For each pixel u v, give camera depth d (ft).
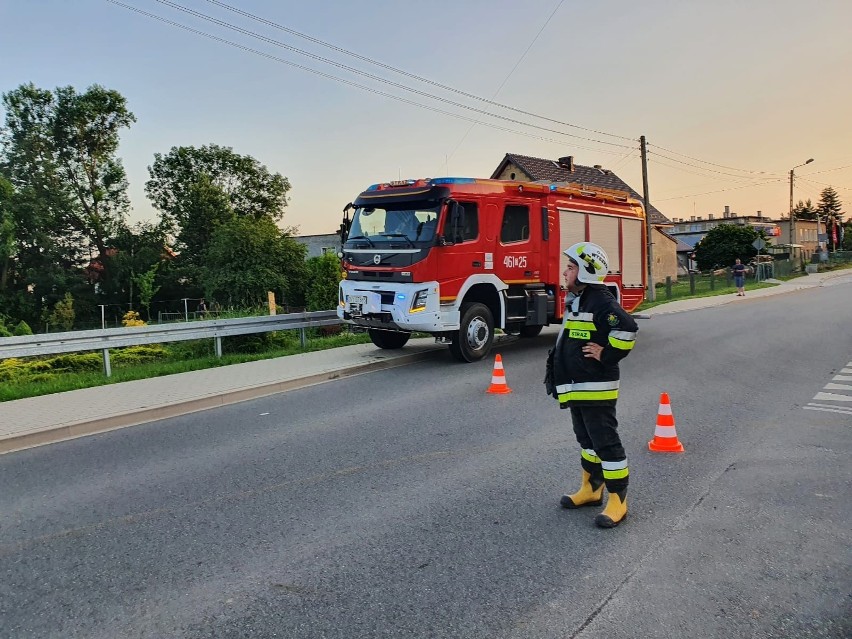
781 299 88.48
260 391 29.91
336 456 19.70
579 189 43.29
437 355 39.75
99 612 11.06
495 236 36.86
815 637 9.86
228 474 18.34
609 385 14.14
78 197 167.43
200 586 11.86
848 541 13.17
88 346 33.09
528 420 23.52
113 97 168.55
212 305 136.98
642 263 50.39
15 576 12.49
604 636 9.92
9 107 163.63
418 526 14.28
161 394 28.63
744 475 17.28
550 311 40.88
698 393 27.81
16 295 148.97
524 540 13.44
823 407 25.05
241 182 192.34
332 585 11.72
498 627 10.23
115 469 19.31
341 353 40.06
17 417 25.02
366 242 35.96
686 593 11.19
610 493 14.24
